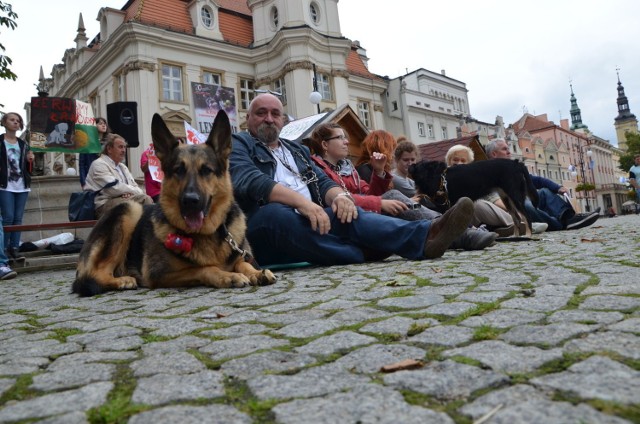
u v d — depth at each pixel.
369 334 1.98
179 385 1.50
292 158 5.34
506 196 6.52
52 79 39.75
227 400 1.37
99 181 7.86
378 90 38.06
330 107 31.12
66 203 11.54
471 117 53.47
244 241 4.20
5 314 3.50
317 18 31.95
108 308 3.23
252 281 3.72
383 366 1.53
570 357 1.48
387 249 4.58
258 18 30.95
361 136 14.96
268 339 2.03
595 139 91.44
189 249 3.78
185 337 2.19
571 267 3.38
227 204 4.00
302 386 1.43
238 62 30.30
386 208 5.18
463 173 6.31
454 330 1.92
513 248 5.21
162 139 3.91
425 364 1.54
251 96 31.05
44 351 2.11
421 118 42.12
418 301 2.57
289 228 4.57
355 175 6.47
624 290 2.38
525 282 2.90
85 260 4.13
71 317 3.03
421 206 5.45
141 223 4.30
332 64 31.56
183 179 3.72
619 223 11.17
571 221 8.84
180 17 28.75
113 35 26.59
